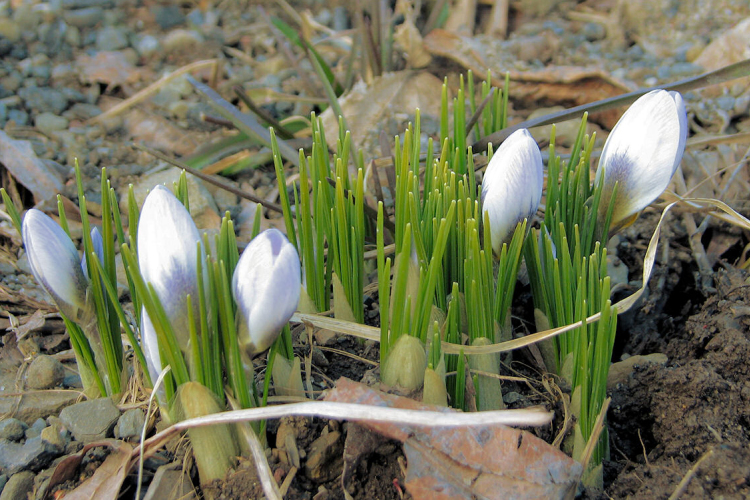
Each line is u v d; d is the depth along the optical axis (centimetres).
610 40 52
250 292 25
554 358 30
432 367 27
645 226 37
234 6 60
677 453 28
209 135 46
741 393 28
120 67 52
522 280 35
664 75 47
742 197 39
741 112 43
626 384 31
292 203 41
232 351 25
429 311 27
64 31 54
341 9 59
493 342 29
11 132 44
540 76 47
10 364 34
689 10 51
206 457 27
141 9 58
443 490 26
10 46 52
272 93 47
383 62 49
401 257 26
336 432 28
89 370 30
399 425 26
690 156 41
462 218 29
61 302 27
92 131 46
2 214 39
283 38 56
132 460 28
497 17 54
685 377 28
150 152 34
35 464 28
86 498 27
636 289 35
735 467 26
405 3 51
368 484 27
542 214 38
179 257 25
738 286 32
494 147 35
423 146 43
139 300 28
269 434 29
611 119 45
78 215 40
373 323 34
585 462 27
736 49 46
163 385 27
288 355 29
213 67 49
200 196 40
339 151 32
